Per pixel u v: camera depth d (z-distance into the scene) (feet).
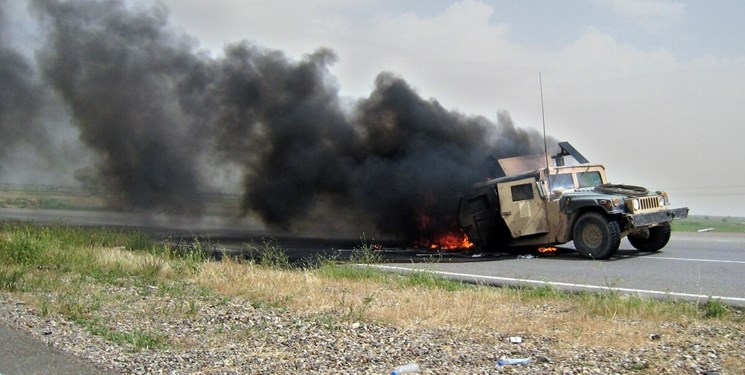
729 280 32.81
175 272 34.35
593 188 46.14
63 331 21.89
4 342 20.20
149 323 23.43
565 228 44.16
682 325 21.99
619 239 41.73
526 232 45.73
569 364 17.07
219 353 19.36
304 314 24.64
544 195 44.93
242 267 35.63
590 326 21.94
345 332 21.66
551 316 23.82
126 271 34.88
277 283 30.71
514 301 27.17
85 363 18.17
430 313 24.16
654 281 32.68
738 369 16.07
